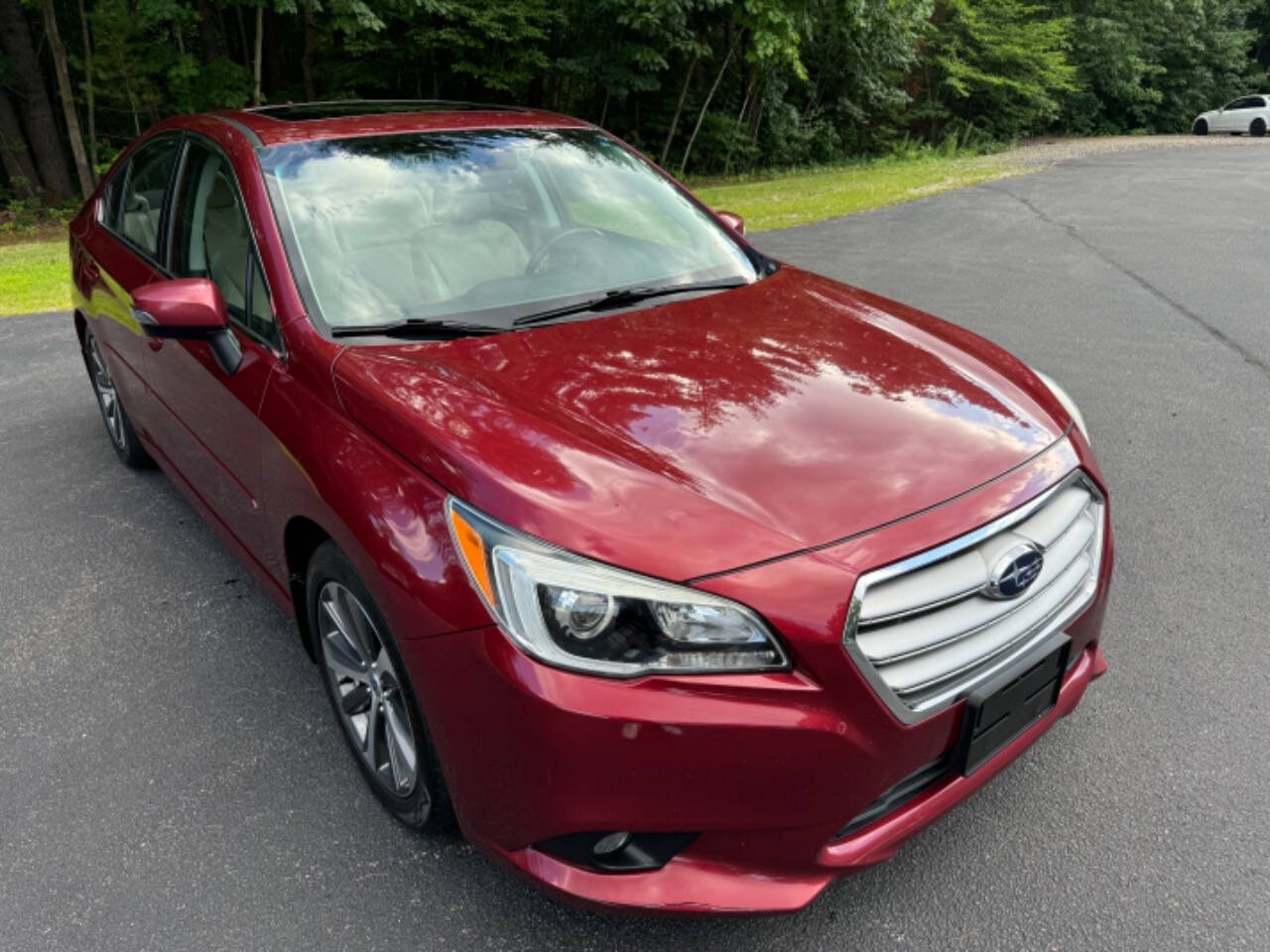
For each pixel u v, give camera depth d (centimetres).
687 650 179
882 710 186
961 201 1449
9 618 351
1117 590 353
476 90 2289
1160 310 752
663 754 177
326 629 256
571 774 180
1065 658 223
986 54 3250
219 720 294
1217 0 4084
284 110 359
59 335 750
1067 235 1108
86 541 407
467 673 190
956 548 196
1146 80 4000
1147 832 241
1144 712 286
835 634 180
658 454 207
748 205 1473
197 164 340
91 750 281
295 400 252
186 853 242
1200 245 1028
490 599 187
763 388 238
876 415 229
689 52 2259
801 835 187
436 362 245
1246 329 695
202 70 1802
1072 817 247
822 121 2858
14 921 222
